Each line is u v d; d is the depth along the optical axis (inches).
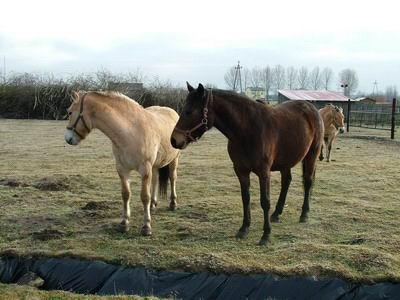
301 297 175.9
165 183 277.1
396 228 247.0
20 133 794.2
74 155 530.9
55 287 190.9
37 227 245.9
